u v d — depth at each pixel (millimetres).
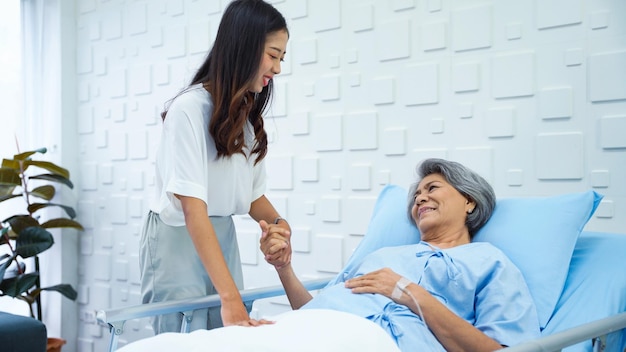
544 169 1994
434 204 1696
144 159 3180
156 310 1463
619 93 1858
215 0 2875
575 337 1198
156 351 1106
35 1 3531
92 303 3424
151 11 3139
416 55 2281
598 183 1896
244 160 1653
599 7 1899
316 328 1222
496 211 1771
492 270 1492
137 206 3211
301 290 1698
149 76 3146
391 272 1459
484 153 2113
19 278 3078
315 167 2553
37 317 3480
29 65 3498
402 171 2316
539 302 1548
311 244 2568
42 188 3301
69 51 3490
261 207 1810
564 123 1961
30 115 3502
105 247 3367
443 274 1491
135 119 3223
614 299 1495
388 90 2348
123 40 3273
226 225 1713
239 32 1461
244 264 2783
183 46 3004
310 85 2570
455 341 1337
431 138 2244
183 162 1449
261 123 1669
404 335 1320
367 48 2408
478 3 2135
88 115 3451
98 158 3404
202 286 1658
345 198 2469
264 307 2719
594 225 1909
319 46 2543
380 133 2371
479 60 2133
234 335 1188
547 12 1991
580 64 1930
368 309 1409
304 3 2582
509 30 2068
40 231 3125
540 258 1610
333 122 2500
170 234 1623
